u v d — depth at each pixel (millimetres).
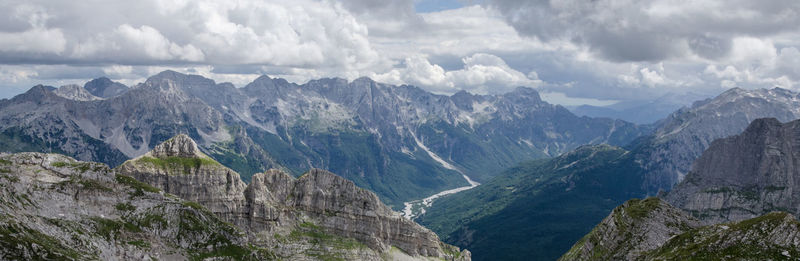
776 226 187500
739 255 186125
